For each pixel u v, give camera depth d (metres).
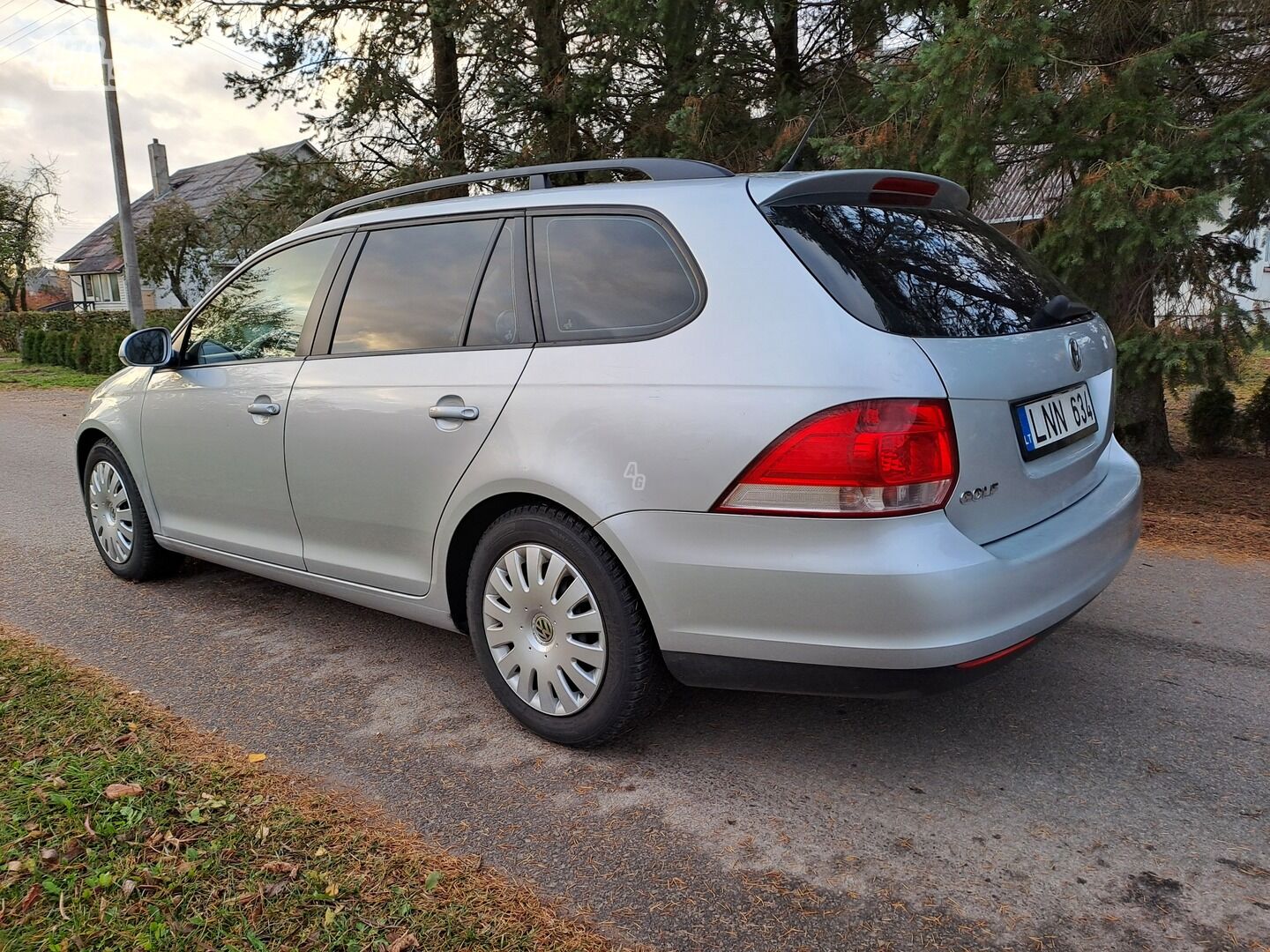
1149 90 5.66
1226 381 5.91
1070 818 2.54
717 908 2.20
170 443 4.12
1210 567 4.77
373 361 3.30
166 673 3.55
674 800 2.66
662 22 7.60
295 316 3.67
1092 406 3.06
